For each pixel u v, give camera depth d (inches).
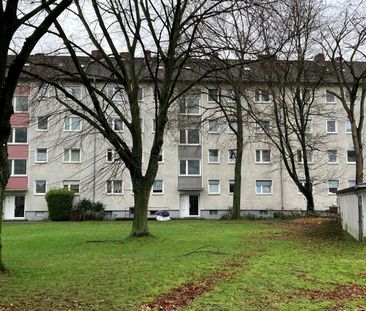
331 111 1710.1
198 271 473.1
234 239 790.5
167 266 506.9
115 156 844.0
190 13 776.9
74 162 1760.6
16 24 410.9
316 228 1013.2
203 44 764.0
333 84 1845.5
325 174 1882.4
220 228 1034.1
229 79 971.9
